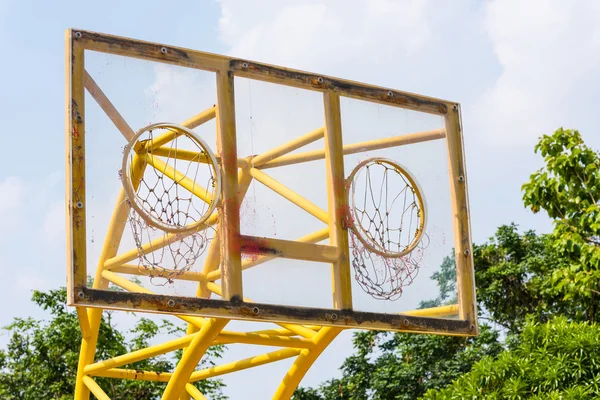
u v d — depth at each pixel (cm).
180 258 849
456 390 1522
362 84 978
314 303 891
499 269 2312
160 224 846
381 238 948
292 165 933
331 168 941
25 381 1988
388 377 2281
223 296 851
